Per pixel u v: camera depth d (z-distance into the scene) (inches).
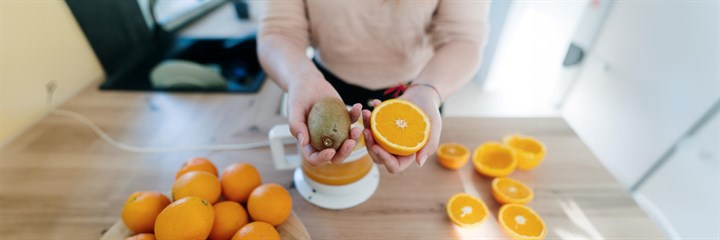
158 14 49.6
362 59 29.3
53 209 22.9
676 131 36.9
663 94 38.2
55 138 28.7
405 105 19.7
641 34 40.8
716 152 33.0
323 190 22.2
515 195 22.8
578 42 52.4
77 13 33.5
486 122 30.0
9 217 22.5
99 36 36.3
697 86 34.1
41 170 25.7
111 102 33.1
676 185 37.8
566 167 25.6
